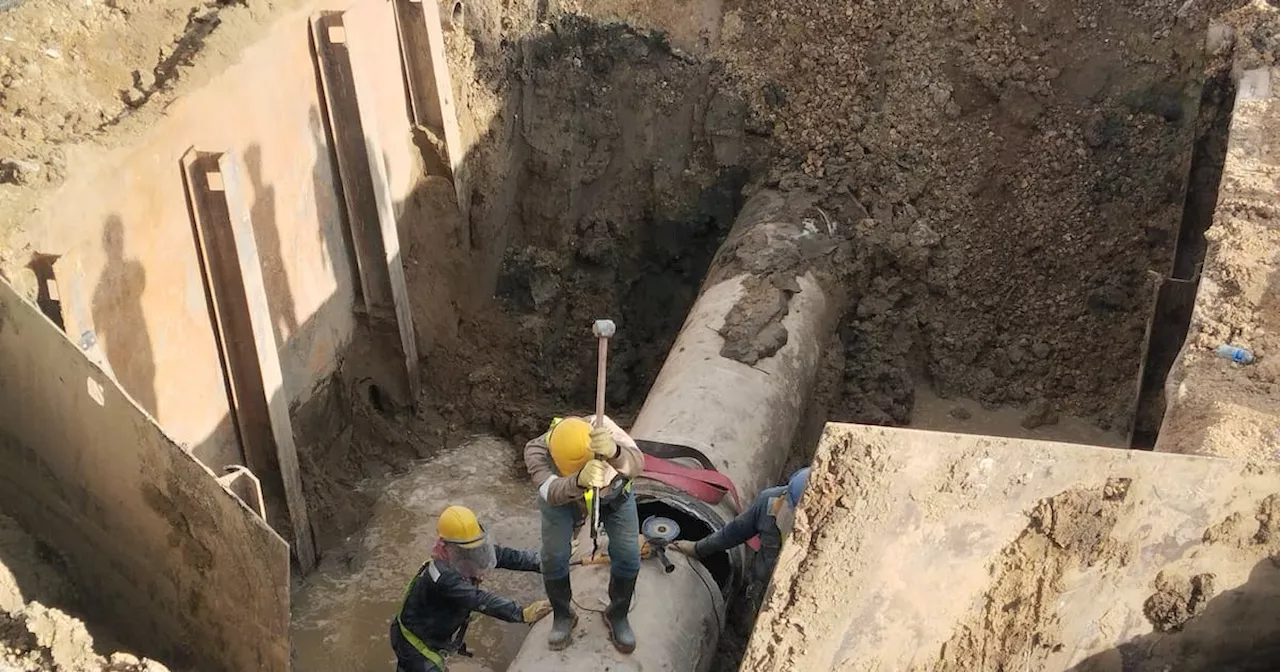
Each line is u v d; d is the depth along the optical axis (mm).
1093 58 10242
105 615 6832
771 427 7988
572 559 6500
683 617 6211
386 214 9195
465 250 10438
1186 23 9820
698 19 11219
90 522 6531
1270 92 8594
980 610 4859
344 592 8219
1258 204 7332
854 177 10492
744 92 10969
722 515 6871
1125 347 9852
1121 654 5219
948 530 4652
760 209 10375
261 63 7957
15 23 7555
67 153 6480
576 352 10898
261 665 6102
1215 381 6219
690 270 11156
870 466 4613
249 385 7848
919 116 10555
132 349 6852
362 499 9070
